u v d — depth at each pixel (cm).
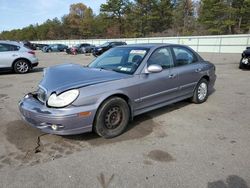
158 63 462
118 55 478
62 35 9156
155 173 298
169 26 5806
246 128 434
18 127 437
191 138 394
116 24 6569
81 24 7906
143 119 478
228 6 4341
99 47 2436
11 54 1073
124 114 402
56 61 1861
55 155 342
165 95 479
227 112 522
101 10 6631
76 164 319
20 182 283
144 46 480
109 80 384
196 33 4919
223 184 278
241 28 4325
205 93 597
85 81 371
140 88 421
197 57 579
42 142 380
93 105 359
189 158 332
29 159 332
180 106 563
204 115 503
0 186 276
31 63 1133
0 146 368
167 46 497
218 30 4475
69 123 344
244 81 880
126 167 311
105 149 358
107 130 386
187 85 532
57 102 346
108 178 289
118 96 395
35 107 362
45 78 412
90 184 279
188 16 6003
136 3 5791
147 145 370
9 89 764
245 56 1179
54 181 284
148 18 5541
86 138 391
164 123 458
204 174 296
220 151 351
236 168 308
